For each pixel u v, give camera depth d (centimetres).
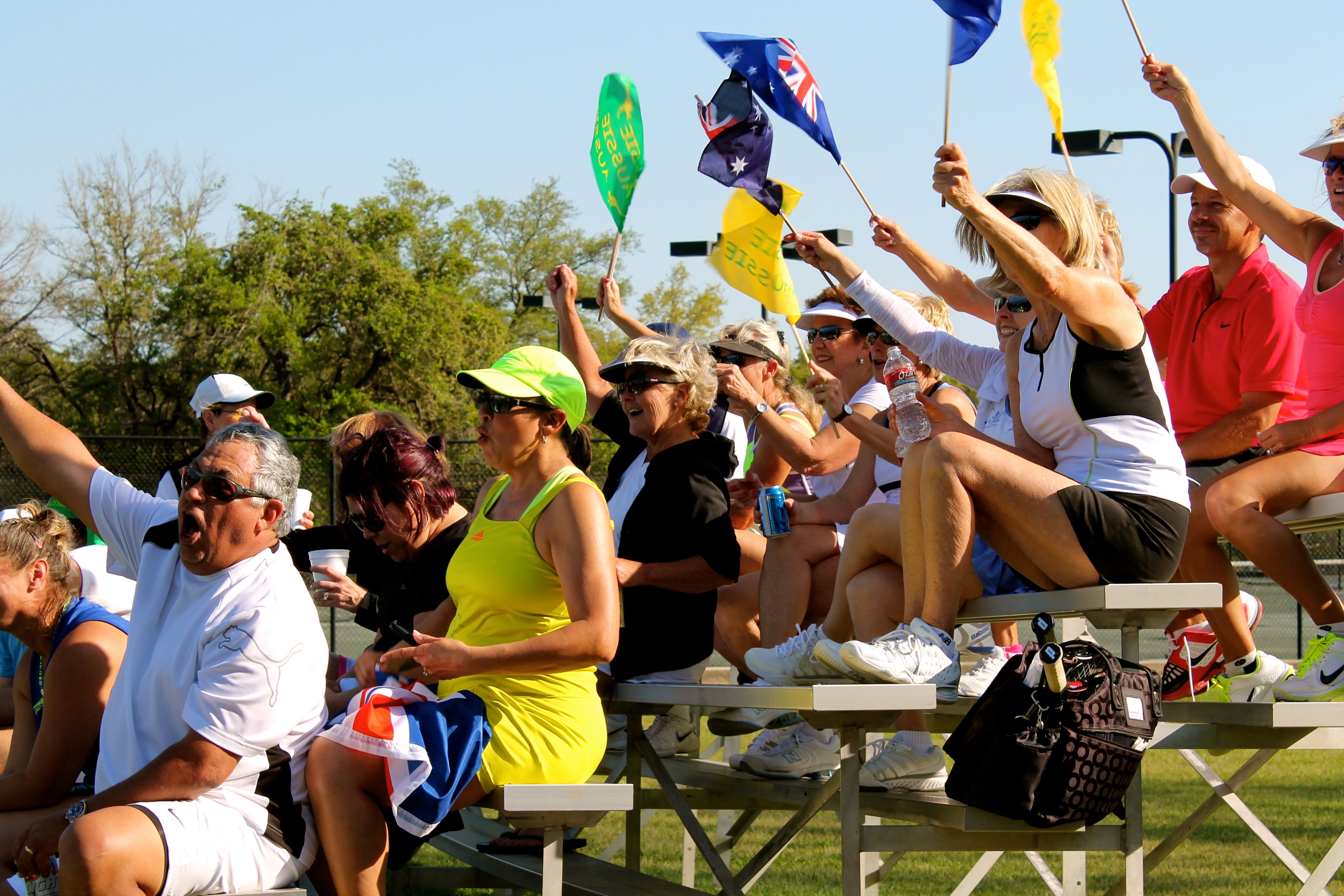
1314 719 632
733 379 912
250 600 578
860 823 616
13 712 842
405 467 751
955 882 1070
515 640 625
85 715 645
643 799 852
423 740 565
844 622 759
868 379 1039
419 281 8112
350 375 7469
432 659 583
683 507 777
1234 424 833
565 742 606
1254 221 831
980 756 555
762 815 1416
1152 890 1012
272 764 580
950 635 614
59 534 673
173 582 612
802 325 1075
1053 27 736
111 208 7175
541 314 10025
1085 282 596
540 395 629
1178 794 1415
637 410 796
